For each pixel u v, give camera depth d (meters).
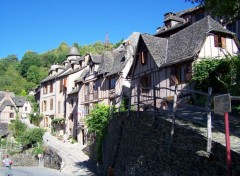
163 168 11.52
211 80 21.14
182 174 10.16
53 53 119.06
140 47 28.67
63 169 26.22
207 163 8.82
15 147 41.41
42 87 54.56
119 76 32.22
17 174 27.33
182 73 23.95
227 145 6.84
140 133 14.15
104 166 21.56
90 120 25.86
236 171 7.65
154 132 12.59
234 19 13.30
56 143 40.12
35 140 40.62
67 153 32.72
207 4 12.80
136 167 14.20
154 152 12.45
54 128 48.59
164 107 24.84
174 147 10.78
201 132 9.71
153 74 26.80
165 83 25.30
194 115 13.59
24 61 106.12
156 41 27.89
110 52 37.62
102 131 23.58
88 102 38.50
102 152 23.03
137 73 29.20
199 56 22.81
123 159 16.42
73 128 42.78
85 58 45.59
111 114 20.94
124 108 26.38
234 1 11.88
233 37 24.70
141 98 27.77
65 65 54.66
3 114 63.94
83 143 38.59
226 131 6.88
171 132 10.98
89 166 25.91
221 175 8.18
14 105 65.50
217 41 23.80
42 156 36.53
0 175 27.52
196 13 30.58
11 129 49.44
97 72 36.72
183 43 25.38
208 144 8.66
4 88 94.00
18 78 101.69
